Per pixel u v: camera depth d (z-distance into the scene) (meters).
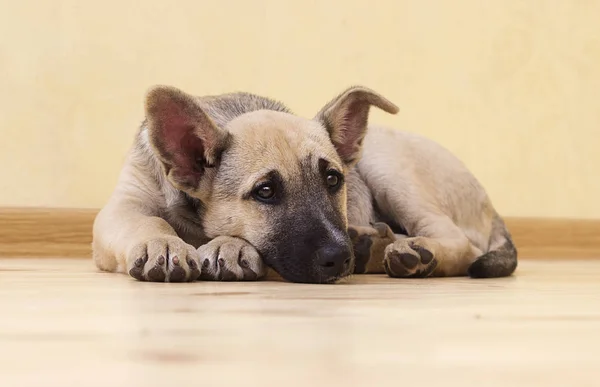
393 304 0.96
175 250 1.10
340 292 1.04
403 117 1.71
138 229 1.16
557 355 0.72
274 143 1.16
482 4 1.73
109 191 1.61
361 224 1.31
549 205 1.80
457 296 1.02
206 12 1.63
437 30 1.71
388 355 0.71
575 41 1.79
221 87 1.64
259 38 1.65
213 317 0.89
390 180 1.31
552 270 1.44
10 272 1.25
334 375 0.61
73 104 1.60
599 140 1.81
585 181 1.82
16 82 1.58
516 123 1.77
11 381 0.59
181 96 1.15
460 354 0.72
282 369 0.64
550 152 1.79
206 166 1.17
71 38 1.59
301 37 1.66
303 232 1.12
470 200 1.35
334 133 1.22
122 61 1.61
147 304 0.95
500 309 0.94
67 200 1.61
